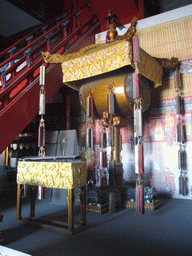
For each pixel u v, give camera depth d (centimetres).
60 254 247
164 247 265
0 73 459
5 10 925
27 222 360
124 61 410
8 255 244
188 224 357
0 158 784
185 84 596
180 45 623
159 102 625
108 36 509
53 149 617
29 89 493
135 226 350
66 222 367
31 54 548
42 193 391
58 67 579
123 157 654
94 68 447
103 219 392
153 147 619
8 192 705
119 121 471
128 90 444
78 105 750
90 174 459
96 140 703
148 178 614
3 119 427
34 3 938
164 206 487
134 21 404
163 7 903
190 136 574
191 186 562
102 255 244
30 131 768
